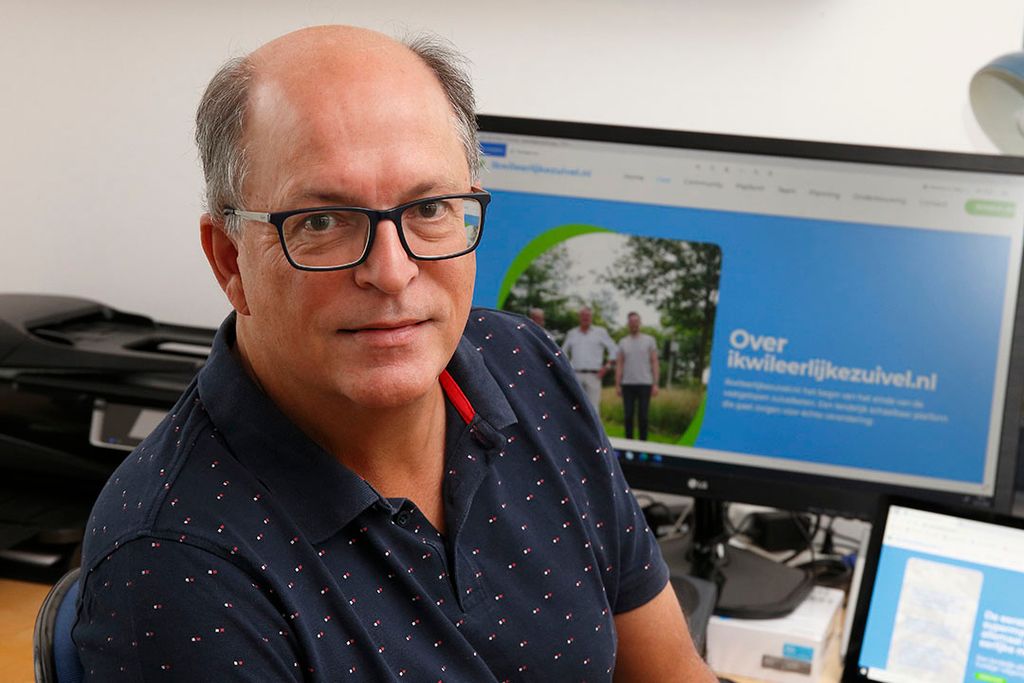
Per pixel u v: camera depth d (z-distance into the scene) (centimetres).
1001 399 140
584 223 148
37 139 180
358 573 86
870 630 130
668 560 151
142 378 144
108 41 175
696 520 151
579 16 167
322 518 85
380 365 80
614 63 168
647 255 147
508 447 98
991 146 162
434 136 80
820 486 145
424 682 86
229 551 79
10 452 145
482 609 91
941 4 159
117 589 78
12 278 184
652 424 149
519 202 150
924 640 129
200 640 77
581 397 106
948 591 129
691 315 147
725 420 147
